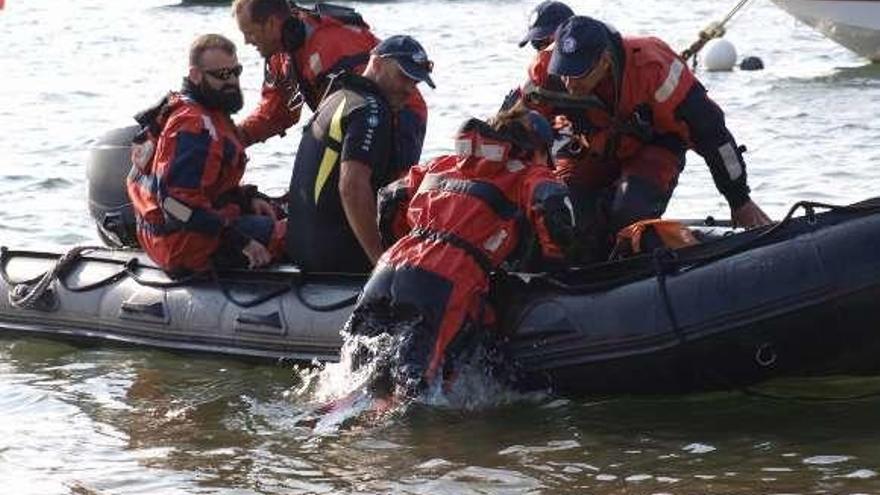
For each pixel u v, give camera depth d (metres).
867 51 40.31
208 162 14.20
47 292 15.32
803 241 12.12
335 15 15.03
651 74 13.27
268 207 15.02
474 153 12.58
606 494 10.80
